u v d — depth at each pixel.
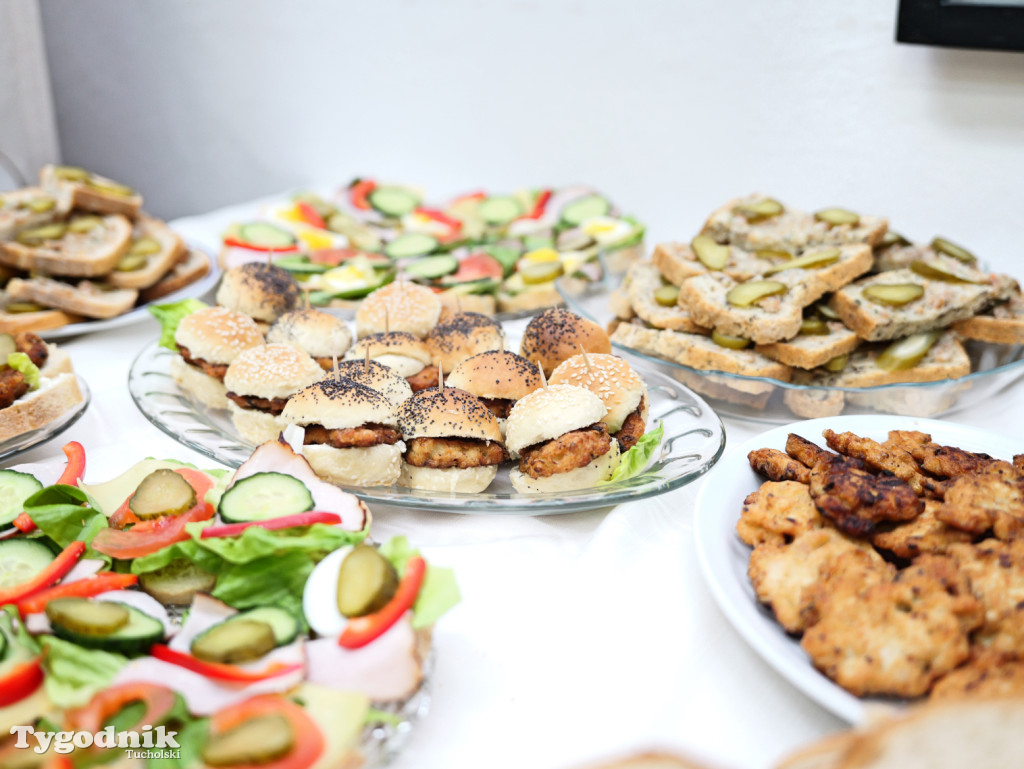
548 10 5.14
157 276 3.43
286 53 6.10
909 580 1.46
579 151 5.37
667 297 2.94
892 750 1.01
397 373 2.41
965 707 0.99
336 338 2.78
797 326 2.62
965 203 4.19
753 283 2.75
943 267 2.89
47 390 2.35
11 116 6.47
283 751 1.15
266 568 1.56
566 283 3.22
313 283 3.60
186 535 1.64
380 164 6.12
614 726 1.44
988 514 1.64
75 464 1.98
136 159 7.23
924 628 1.37
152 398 2.48
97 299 3.18
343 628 1.42
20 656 1.34
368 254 4.13
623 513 1.96
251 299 3.02
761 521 1.76
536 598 1.77
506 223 4.70
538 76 5.33
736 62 4.63
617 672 1.56
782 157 4.67
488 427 2.10
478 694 1.51
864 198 4.49
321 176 6.38
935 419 2.42
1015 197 4.04
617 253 3.74
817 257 2.85
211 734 1.19
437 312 2.93
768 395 2.49
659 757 1.05
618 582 1.81
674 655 1.60
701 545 1.68
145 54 6.73
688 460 2.10
